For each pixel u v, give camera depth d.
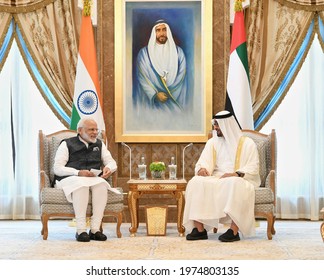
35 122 7.59
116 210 5.77
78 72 7.11
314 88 7.51
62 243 5.38
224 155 6.04
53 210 5.62
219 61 7.48
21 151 7.54
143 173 6.23
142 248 5.08
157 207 5.93
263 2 7.49
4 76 7.52
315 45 7.53
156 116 7.49
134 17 7.50
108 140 7.46
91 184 5.57
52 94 7.45
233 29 7.25
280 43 7.45
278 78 7.42
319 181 7.50
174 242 5.45
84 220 5.55
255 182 5.87
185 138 7.45
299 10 7.46
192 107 7.47
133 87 7.49
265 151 6.09
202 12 7.48
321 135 7.50
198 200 5.57
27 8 7.43
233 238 5.50
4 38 7.41
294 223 7.16
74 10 7.51
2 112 7.53
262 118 7.44
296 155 7.53
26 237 5.82
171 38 7.50
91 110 7.04
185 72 7.48
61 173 5.75
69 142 5.91
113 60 7.48
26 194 7.59
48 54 7.44
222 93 7.47
